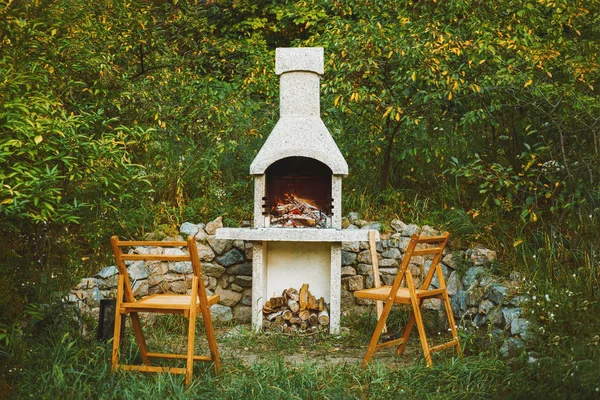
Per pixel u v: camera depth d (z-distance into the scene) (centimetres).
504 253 650
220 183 802
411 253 507
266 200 689
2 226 473
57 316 543
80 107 610
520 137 729
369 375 482
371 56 731
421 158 796
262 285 669
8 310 469
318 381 470
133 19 714
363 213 749
